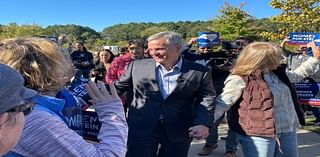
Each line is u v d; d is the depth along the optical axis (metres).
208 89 2.97
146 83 2.95
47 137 1.36
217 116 3.02
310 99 5.20
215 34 6.17
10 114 1.03
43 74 1.51
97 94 1.74
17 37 1.68
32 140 1.34
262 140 2.89
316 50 3.78
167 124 2.92
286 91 3.09
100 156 1.50
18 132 1.08
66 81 1.70
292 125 3.10
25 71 1.49
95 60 9.90
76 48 10.43
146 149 2.92
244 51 3.05
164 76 2.94
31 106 1.16
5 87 0.97
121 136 1.64
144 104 2.96
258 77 2.98
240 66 3.03
